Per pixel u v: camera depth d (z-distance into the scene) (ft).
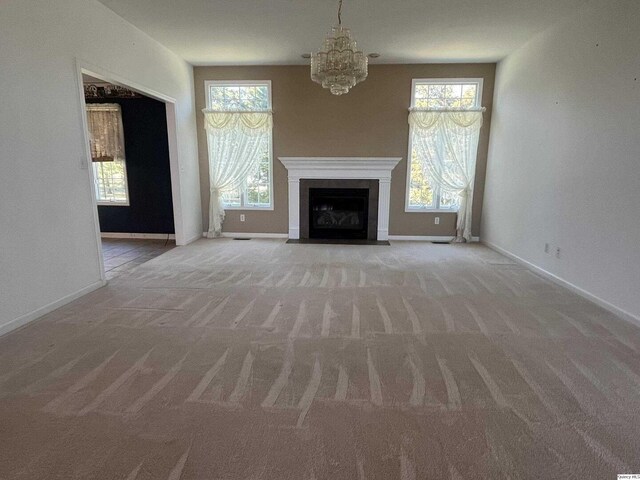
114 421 5.71
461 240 20.02
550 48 13.55
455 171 19.38
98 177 20.40
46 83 9.72
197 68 19.31
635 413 5.96
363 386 6.68
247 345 8.18
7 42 8.55
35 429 5.52
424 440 5.38
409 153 19.52
